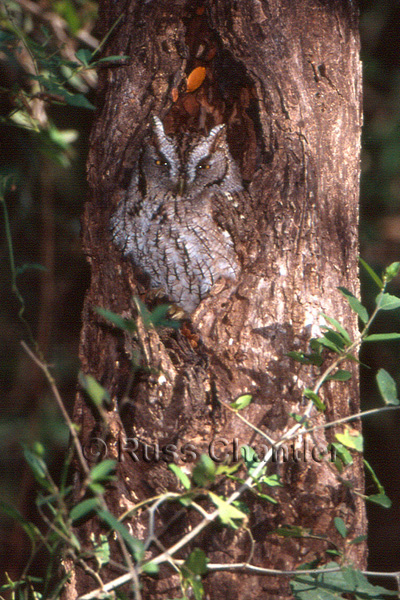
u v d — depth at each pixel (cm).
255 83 538
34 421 908
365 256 1023
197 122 622
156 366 471
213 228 599
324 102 548
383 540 1084
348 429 420
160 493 463
